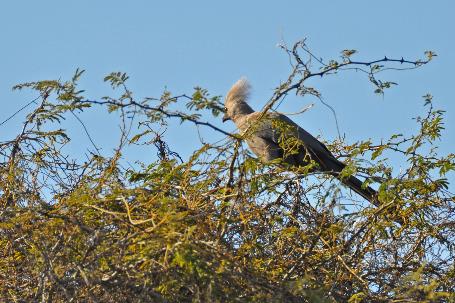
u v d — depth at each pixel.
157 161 12.59
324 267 11.88
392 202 12.03
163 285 9.98
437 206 12.72
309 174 12.58
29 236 10.91
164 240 10.06
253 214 11.68
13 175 12.23
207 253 10.15
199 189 11.82
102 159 12.61
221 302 10.12
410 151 12.52
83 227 10.72
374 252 12.16
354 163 12.36
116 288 10.15
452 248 12.52
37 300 10.37
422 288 10.26
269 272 11.11
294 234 11.93
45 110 12.36
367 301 11.23
